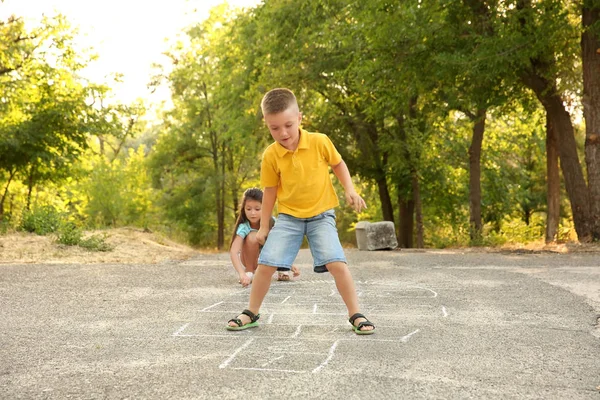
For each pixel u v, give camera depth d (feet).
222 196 119.44
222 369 11.12
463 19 47.57
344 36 63.52
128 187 122.52
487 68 44.42
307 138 14.30
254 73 76.48
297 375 10.69
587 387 10.02
